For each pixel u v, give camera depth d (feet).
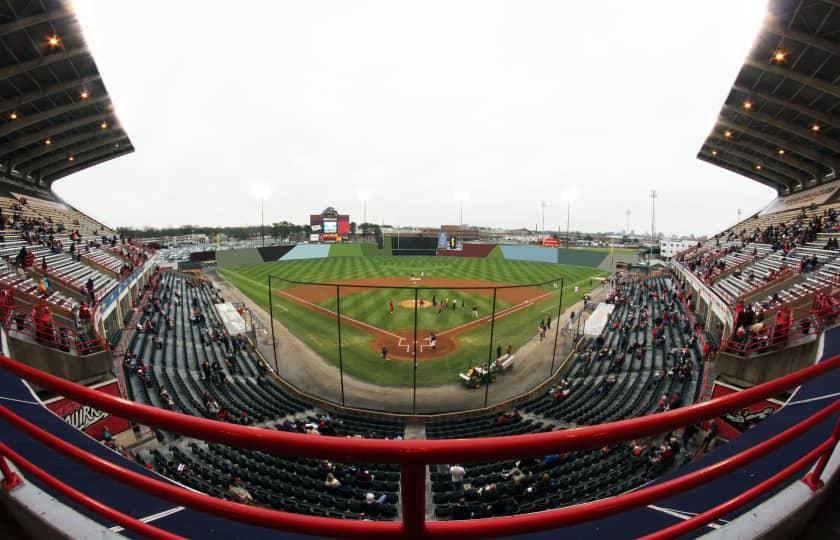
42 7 74.33
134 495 13.94
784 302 63.57
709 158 181.37
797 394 24.03
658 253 274.98
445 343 92.17
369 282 170.71
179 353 77.15
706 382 60.39
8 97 94.58
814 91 93.45
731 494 13.57
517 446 4.50
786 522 7.90
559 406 60.75
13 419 7.34
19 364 6.08
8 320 45.73
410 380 73.10
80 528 7.53
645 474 38.50
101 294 85.97
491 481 40.96
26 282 66.49
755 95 102.53
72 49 87.30
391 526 5.16
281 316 114.01
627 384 65.82
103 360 53.83
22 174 147.95
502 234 467.11
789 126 113.09
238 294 144.46
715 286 104.01
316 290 151.02
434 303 118.93
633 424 4.81
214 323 101.35
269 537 10.66
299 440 4.62
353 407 62.90
